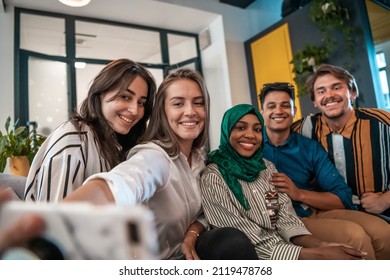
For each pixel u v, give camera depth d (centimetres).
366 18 248
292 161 133
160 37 388
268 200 98
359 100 249
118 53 419
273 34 337
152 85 107
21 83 294
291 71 317
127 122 99
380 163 130
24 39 324
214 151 110
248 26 399
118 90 95
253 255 72
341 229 98
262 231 92
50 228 20
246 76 382
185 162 93
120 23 359
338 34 263
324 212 122
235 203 93
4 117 277
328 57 271
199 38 411
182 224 88
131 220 19
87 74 356
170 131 91
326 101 135
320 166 130
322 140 142
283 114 132
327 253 77
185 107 90
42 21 319
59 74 323
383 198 121
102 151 93
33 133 241
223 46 374
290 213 100
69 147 83
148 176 67
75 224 19
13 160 213
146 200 73
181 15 363
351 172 135
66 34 329
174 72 96
